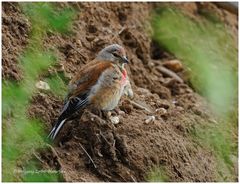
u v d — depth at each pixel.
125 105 12.74
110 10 15.73
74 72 12.98
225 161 13.98
